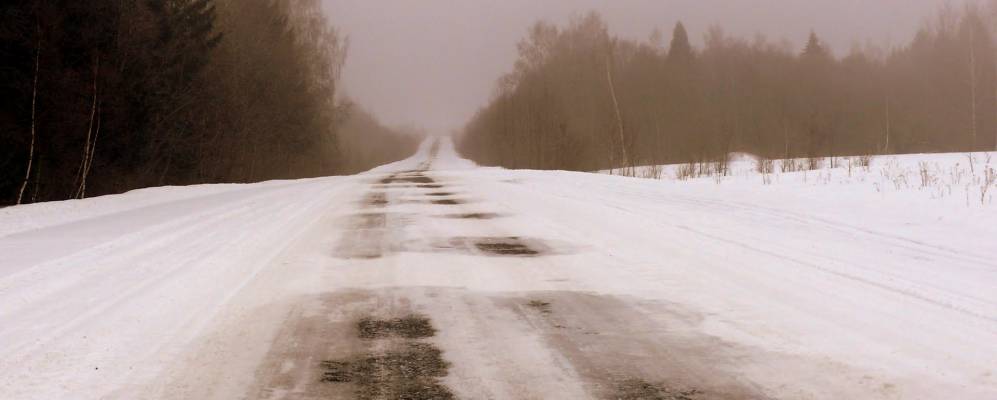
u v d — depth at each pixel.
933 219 9.27
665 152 54.03
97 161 24.30
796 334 4.41
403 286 6.00
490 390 3.47
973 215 9.24
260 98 38.50
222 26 35.84
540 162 46.94
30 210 13.39
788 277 6.14
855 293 5.50
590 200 13.73
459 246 8.25
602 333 4.50
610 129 45.41
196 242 8.61
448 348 4.19
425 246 8.27
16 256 7.62
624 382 3.57
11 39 19.33
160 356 4.04
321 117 48.91
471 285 6.04
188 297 5.57
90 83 22.30
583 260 7.19
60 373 3.75
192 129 32.53
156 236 9.17
